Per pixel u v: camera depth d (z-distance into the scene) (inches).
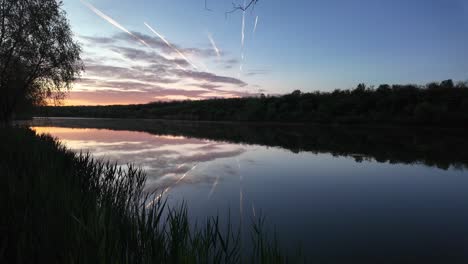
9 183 176.4
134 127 1951.3
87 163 330.3
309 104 2992.1
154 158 607.5
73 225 129.7
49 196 163.0
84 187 230.2
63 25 656.4
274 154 730.2
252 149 828.6
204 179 429.1
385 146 949.8
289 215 284.2
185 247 119.6
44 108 746.2
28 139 433.7
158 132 1489.9
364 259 199.0
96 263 107.8
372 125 2394.2
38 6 601.0
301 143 1027.9
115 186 247.8
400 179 463.2
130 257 117.0
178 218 145.2
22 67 613.0
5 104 648.4
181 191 359.6
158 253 120.0
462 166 589.3
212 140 1095.6
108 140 997.2
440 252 211.3
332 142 1077.1
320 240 227.1
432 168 564.7
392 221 272.2
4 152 303.7
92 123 2546.8
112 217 146.5
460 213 297.6
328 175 484.7
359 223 265.4
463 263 194.7
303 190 383.2
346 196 357.7
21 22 579.2
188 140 1072.8
